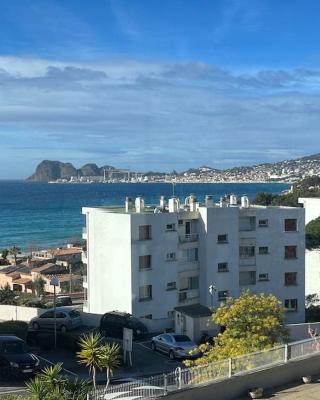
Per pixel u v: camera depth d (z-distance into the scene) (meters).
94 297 58.91
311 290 73.12
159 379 19.52
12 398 18.80
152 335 44.47
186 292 59.31
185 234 59.69
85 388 17.92
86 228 60.56
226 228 60.69
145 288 56.44
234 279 61.09
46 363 33.62
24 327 40.81
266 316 27.23
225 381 20.25
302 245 63.91
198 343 40.91
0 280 115.44
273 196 120.75
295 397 20.59
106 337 41.31
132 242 55.47
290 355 22.53
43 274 113.88
